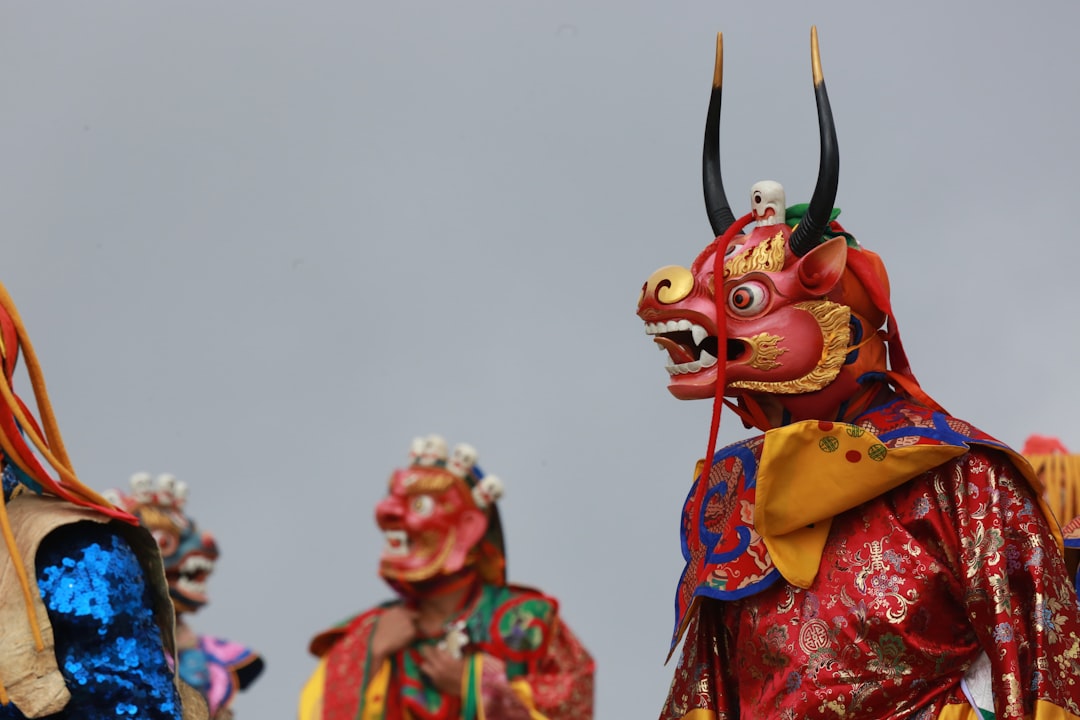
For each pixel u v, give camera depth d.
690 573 13.64
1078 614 12.37
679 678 13.69
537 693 20.89
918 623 12.38
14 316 11.01
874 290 13.06
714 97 13.90
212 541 24.05
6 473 10.83
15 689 10.07
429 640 21.52
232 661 23.66
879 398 13.29
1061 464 17.89
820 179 12.84
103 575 10.47
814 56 13.02
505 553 21.95
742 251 13.09
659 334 13.20
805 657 12.59
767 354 12.84
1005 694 11.95
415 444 22.00
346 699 21.52
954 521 12.52
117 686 10.29
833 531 12.81
